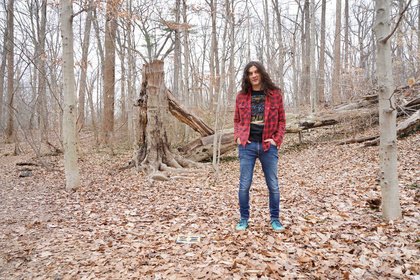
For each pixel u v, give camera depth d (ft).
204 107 56.59
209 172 27.91
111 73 49.83
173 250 10.82
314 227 12.00
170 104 32.40
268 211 14.48
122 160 36.52
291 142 38.17
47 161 37.29
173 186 23.00
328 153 29.76
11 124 60.64
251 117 11.83
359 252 9.73
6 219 16.07
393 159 11.86
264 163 11.93
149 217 15.23
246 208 12.31
